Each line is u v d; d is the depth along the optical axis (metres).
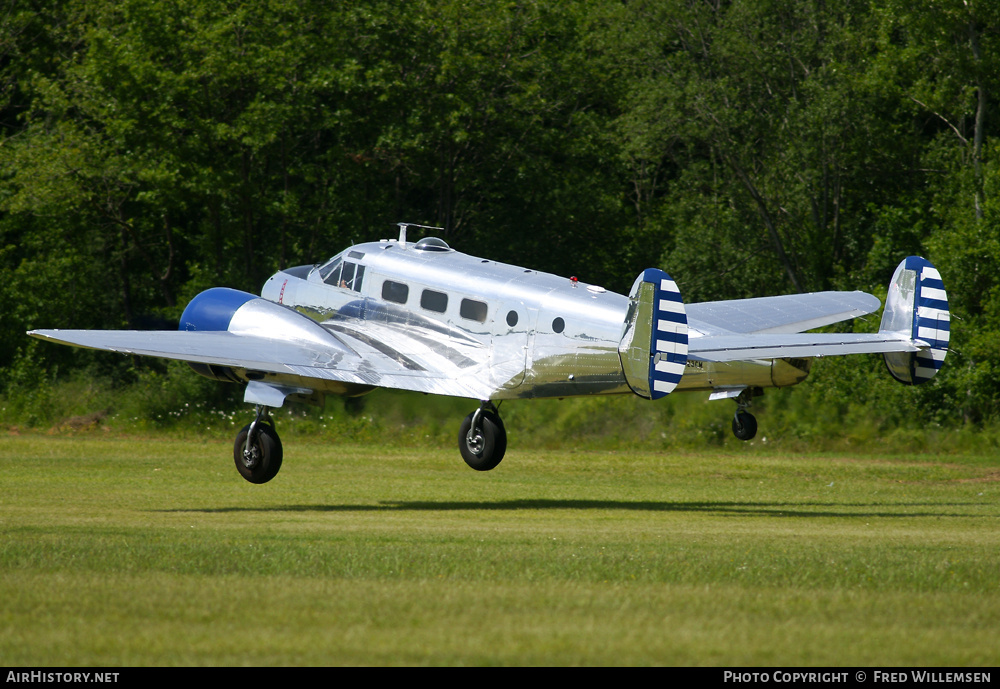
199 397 105.81
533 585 28.84
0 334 118.44
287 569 30.89
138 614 24.97
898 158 121.56
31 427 99.31
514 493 57.53
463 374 50.94
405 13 121.44
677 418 95.88
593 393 48.44
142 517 44.28
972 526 44.56
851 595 27.75
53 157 113.75
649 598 27.20
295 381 51.31
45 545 34.47
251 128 111.19
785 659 21.92
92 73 113.19
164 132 114.25
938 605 26.64
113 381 113.31
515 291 50.28
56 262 123.69
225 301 54.84
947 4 109.44
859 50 122.50
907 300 47.72
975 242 103.19
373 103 120.12
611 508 51.31
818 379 101.94
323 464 72.50
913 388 100.12
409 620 24.69
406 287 53.50
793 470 73.44
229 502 51.41
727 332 48.38
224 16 115.38
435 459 77.06
